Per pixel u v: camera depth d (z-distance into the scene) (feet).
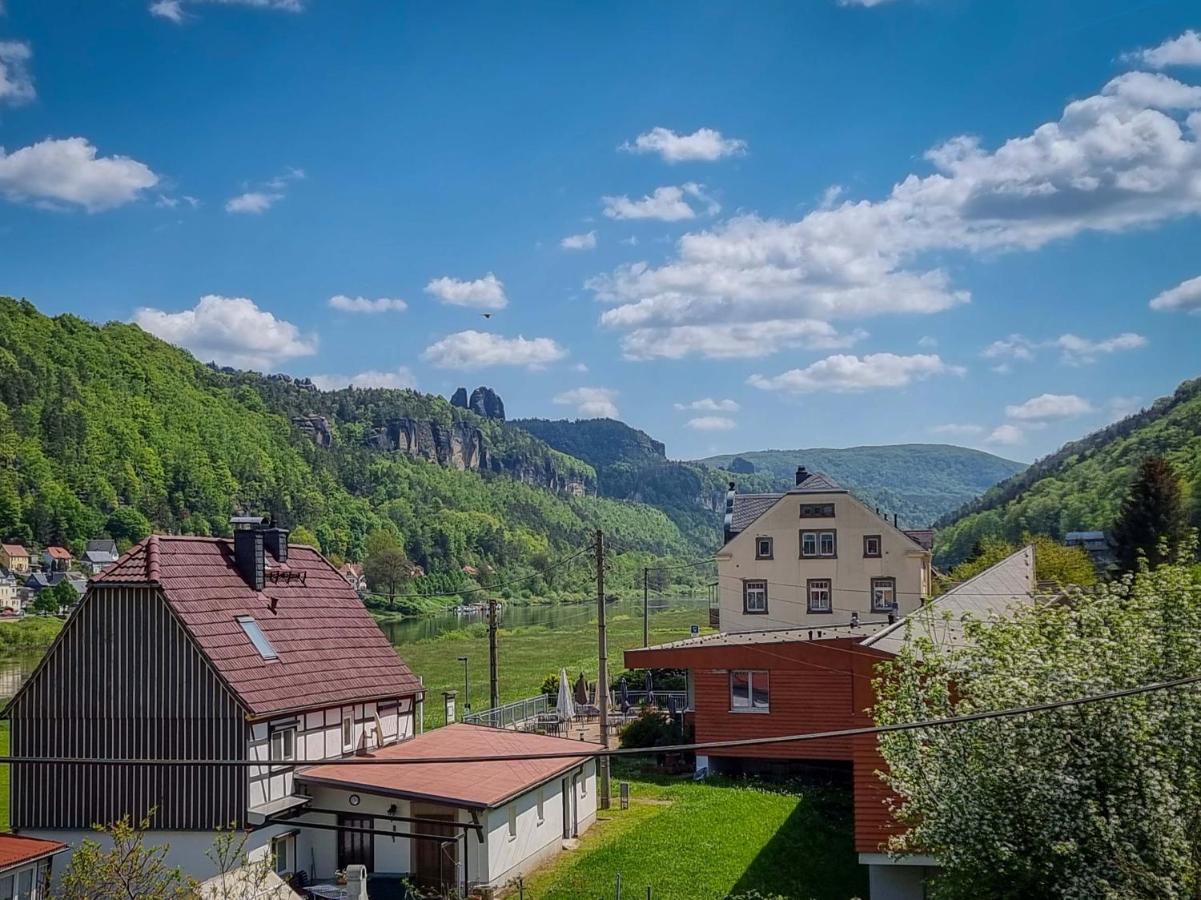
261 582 122.72
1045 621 72.18
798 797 132.77
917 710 71.20
